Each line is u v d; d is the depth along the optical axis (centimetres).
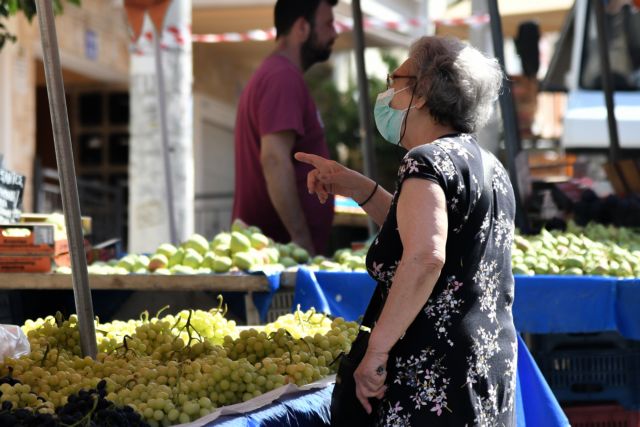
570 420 909
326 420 615
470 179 547
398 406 538
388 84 589
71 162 659
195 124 3058
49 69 644
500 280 566
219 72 3266
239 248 981
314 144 1141
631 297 872
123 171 2991
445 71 565
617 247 1020
